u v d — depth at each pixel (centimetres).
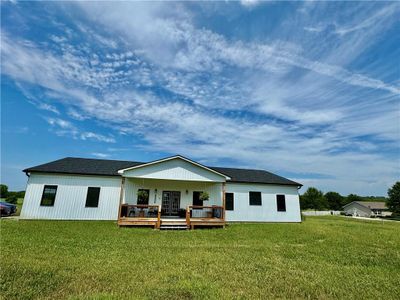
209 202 1788
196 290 446
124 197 1638
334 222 2350
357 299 439
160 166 1555
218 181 1623
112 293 422
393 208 4941
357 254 820
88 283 468
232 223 1766
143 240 968
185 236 1128
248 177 2012
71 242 846
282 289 475
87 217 1558
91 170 1655
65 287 445
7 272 495
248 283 503
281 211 1930
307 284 505
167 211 1702
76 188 1579
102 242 877
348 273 595
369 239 1181
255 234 1232
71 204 1548
